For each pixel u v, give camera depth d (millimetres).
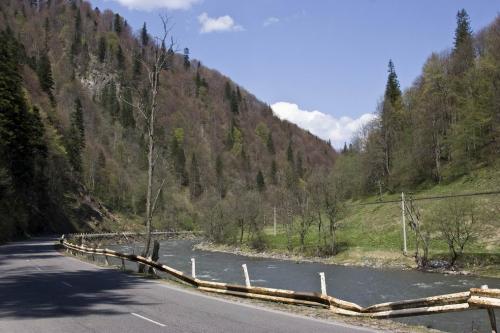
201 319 12562
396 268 45250
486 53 84750
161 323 11898
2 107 72125
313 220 64188
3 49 75875
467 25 101312
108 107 195000
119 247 79188
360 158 101750
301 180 163250
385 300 27734
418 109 93250
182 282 22453
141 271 26266
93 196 122875
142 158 159375
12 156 72938
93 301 15508
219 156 194875
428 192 77938
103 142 162500
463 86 85625
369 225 66438
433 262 44719
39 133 85188
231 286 18062
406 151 92312
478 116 74812
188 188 163625
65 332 10758
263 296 16797
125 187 142250
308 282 36125
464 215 47625
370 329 11664
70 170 115500
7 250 44031
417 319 20141
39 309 13891
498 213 52188
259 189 159250
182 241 104375
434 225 47312
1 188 64625
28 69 137000
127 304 15008
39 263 31078
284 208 70688
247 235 82312
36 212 80250
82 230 98312
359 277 39188
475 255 44125
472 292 10680
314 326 11945
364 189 99312
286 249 63750
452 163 80625
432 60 94562
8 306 14414
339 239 62594
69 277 22984
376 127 102250
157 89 29219
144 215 137625
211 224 82188
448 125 86125
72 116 141375
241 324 11969
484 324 19062
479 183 69000
